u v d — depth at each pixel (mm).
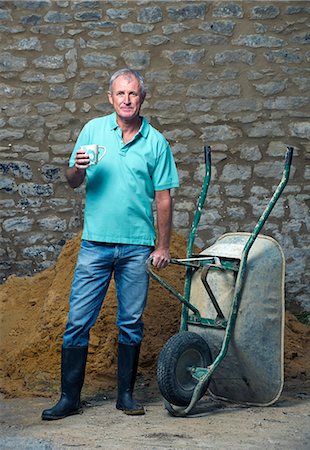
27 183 8250
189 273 5125
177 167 8242
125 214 4781
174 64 8266
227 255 4965
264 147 8258
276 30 8266
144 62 8250
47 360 5895
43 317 6105
